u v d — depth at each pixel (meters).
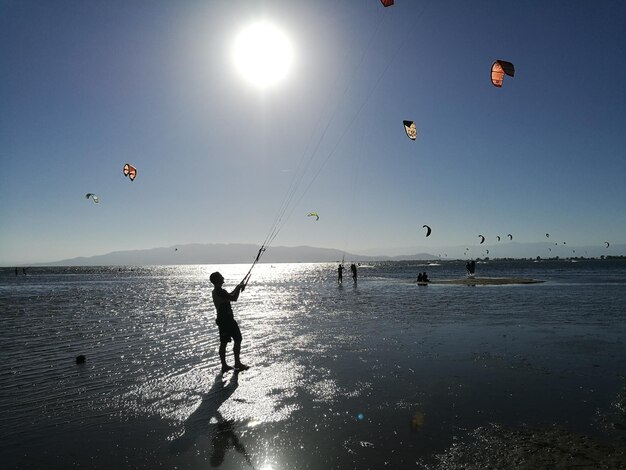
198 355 10.41
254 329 14.11
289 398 7.05
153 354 10.64
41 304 25.83
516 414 6.20
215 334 13.38
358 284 45.03
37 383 8.28
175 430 5.90
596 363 8.89
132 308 22.41
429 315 16.95
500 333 12.51
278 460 4.97
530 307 19.19
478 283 39.56
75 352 11.09
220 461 4.99
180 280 74.94
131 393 7.52
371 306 20.97
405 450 5.14
